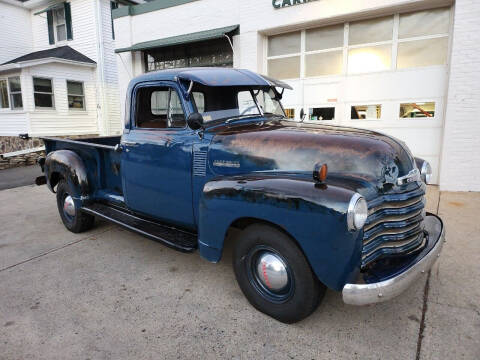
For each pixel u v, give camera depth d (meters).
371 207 2.23
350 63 7.11
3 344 2.37
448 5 6.11
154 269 3.44
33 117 12.97
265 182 2.35
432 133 6.50
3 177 8.76
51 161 4.45
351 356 2.17
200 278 3.23
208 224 2.66
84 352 2.27
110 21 14.47
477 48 5.62
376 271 2.20
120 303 2.84
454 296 2.81
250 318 2.59
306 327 2.47
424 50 6.42
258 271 2.54
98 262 3.63
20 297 2.96
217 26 8.51
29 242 4.26
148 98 3.42
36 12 15.33
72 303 2.86
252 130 2.88
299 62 7.66
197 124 2.86
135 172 3.49
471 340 2.29
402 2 6.11
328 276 2.12
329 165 2.41
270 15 7.43
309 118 7.70
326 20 6.94
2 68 12.78
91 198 4.21
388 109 6.84
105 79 14.53
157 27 9.49
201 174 2.92
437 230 2.67
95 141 4.95
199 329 2.48
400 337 2.34
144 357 2.21
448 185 6.12
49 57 12.86
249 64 7.89
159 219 3.46
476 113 5.79
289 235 2.30
